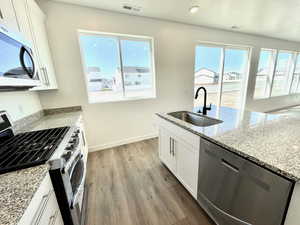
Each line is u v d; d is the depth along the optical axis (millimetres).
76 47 2385
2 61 928
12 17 1288
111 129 2928
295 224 705
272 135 1136
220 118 1668
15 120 1594
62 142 1163
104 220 1401
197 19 2967
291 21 3168
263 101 5090
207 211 1324
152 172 2113
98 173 2125
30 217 585
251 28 3625
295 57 5477
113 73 2863
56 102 2416
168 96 3379
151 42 3016
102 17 2445
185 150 1538
